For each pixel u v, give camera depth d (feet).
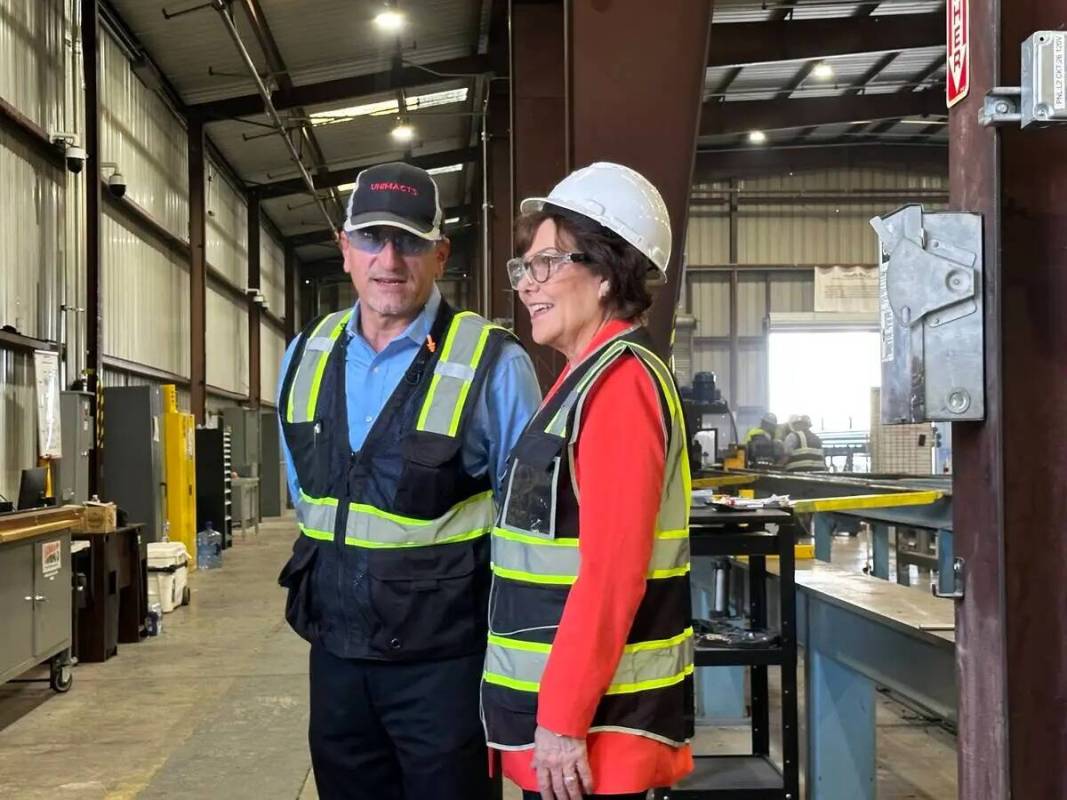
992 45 4.11
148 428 28.91
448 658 6.07
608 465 4.50
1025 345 4.12
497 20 38.83
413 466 5.94
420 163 55.36
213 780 12.49
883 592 9.06
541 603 4.74
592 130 12.54
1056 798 4.03
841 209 66.90
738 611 12.78
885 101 53.72
